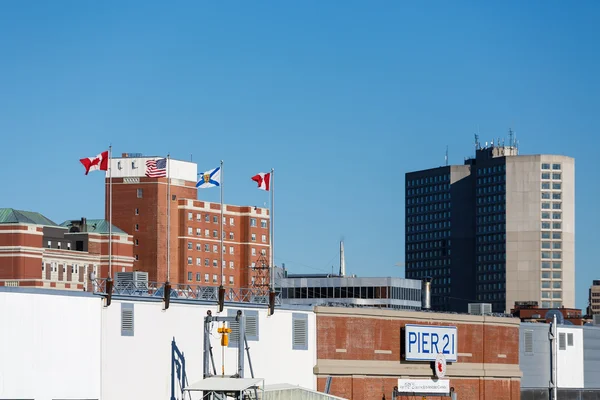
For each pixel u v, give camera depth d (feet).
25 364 304.91
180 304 346.95
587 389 499.92
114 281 363.35
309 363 393.29
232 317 345.72
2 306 301.22
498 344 467.93
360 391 408.87
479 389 456.86
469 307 478.59
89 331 322.34
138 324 334.85
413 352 426.10
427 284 508.53
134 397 331.77
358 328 410.72
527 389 481.46
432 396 435.53
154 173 443.32
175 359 343.67
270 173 418.72
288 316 385.70
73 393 316.19
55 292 314.35
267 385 363.35
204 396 329.31
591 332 505.25
